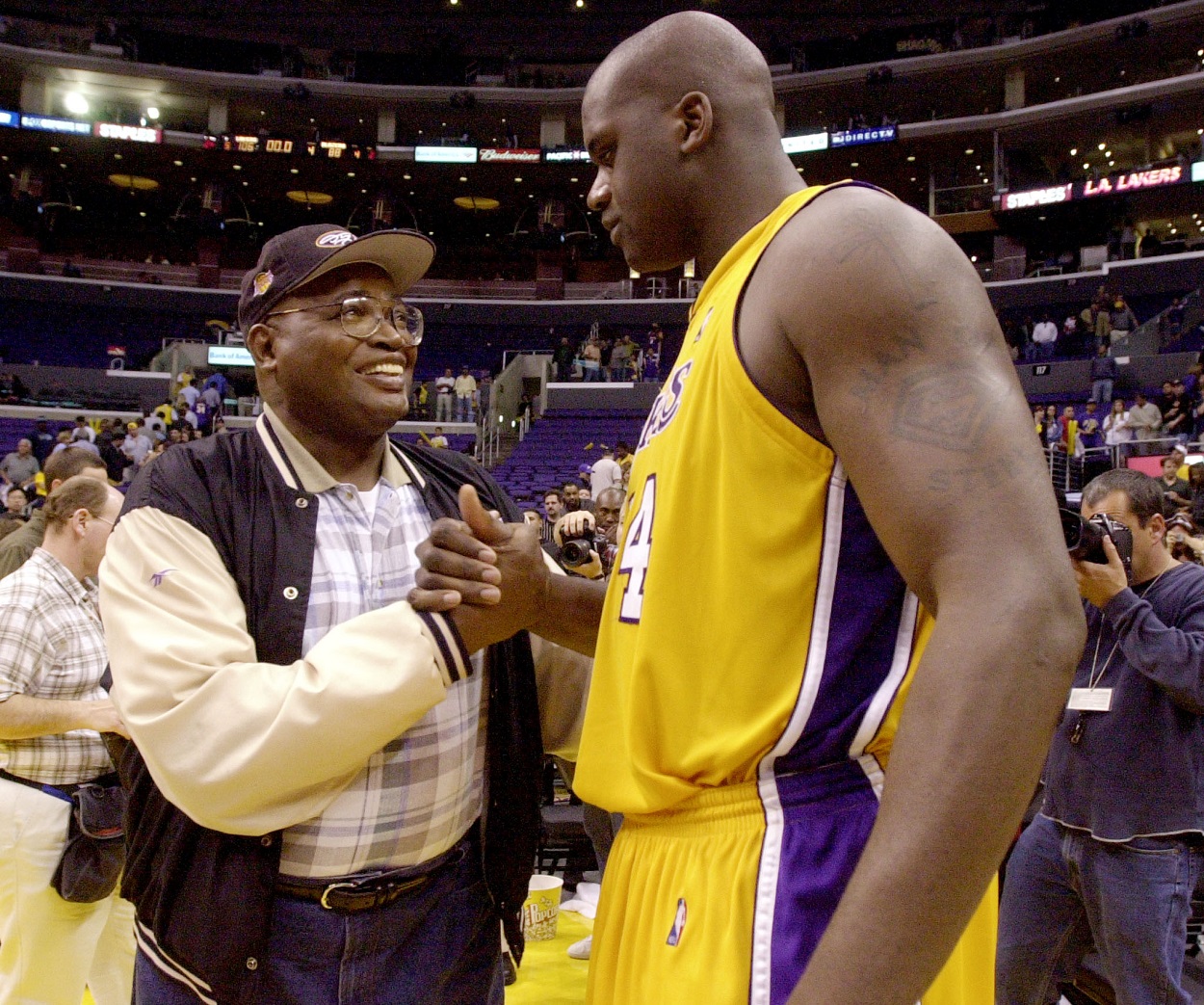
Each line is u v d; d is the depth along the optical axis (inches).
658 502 38.1
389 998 49.8
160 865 47.5
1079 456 455.5
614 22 863.1
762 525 33.7
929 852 25.2
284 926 47.6
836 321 30.3
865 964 25.4
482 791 56.6
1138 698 88.4
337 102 861.2
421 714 44.4
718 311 36.6
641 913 37.1
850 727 33.2
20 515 383.6
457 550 45.4
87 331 853.8
